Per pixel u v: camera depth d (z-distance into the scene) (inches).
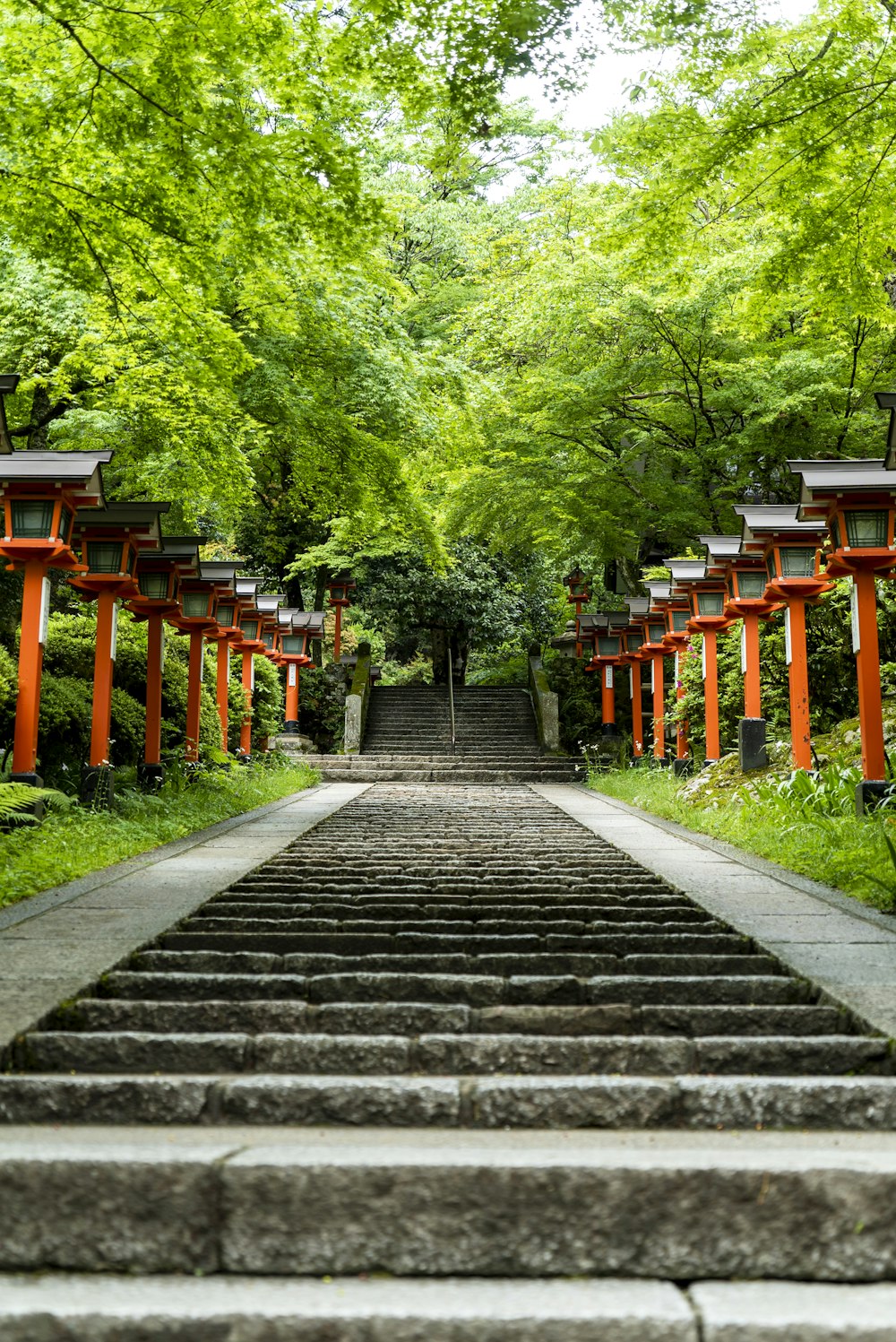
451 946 211.8
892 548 354.6
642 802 528.1
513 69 252.5
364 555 994.1
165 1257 103.3
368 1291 97.4
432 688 1027.3
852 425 652.7
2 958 183.2
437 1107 128.6
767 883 275.6
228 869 301.9
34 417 557.9
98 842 331.3
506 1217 103.6
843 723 474.3
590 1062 146.3
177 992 173.6
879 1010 153.6
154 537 422.9
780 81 290.5
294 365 512.1
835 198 316.5
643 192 323.0
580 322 684.7
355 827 442.6
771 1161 105.7
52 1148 108.7
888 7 284.0
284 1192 103.9
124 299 364.8
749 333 368.2
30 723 361.7
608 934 213.2
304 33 261.9
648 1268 102.7
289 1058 146.2
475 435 703.7
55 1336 89.4
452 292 948.6
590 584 1123.3
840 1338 88.9
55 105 273.1
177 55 259.0
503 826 446.6
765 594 460.1
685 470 775.7
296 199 294.4
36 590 366.9
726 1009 161.3
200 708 606.2
